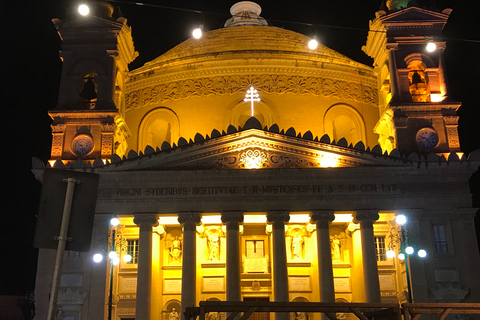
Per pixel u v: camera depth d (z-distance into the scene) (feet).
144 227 122.21
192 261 120.16
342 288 133.39
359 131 153.79
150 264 120.67
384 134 143.23
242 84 153.38
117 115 134.00
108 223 122.83
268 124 150.20
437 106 133.18
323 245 120.88
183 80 155.53
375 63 151.94
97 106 134.51
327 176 124.67
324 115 152.46
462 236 124.06
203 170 124.16
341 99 154.92
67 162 129.70
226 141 125.80
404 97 134.62
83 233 35.42
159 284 131.95
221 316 132.05
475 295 120.47
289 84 153.48
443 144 131.34
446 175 125.80
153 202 123.65
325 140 125.80
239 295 118.42
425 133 131.85
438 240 124.16
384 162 124.98
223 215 122.83
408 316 59.11
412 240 122.01
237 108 151.53
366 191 124.26
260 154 125.59
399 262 131.64
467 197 125.18
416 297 119.03
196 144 125.29
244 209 123.03
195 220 122.52
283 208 123.03
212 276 134.51
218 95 153.07
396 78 135.95
